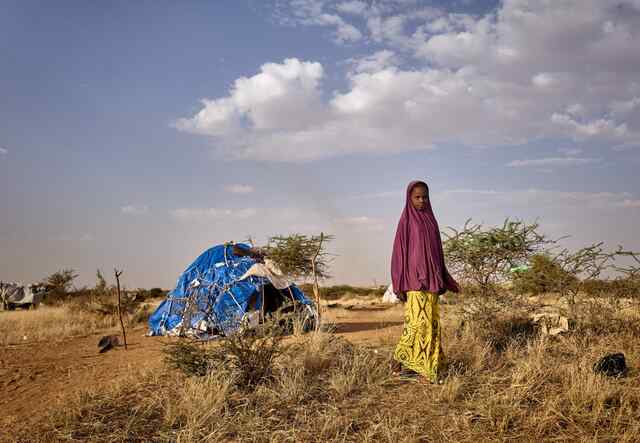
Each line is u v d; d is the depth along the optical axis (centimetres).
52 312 1930
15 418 579
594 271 880
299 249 1296
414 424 486
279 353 679
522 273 911
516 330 870
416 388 593
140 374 719
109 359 945
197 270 1359
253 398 573
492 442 441
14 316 1889
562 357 698
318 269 1337
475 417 495
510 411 489
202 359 669
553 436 446
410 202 641
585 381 542
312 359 689
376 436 466
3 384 785
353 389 596
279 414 529
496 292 923
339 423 490
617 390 525
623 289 882
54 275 2952
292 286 1305
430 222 635
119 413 549
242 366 640
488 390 561
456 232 929
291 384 594
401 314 1697
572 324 873
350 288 3819
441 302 989
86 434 498
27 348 1149
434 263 620
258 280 1239
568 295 913
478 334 838
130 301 1803
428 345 612
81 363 922
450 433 464
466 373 632
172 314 1293
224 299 1166
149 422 519
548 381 581
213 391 575
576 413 477
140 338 1257
